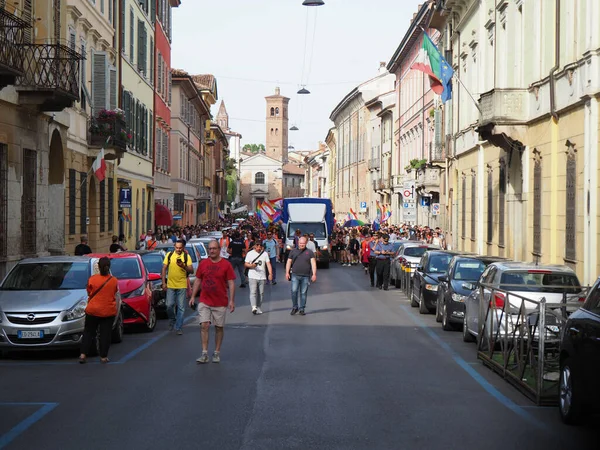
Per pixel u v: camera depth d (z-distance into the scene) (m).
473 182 36.97
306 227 47.41
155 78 48.31
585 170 21.02
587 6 20.77
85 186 30.44
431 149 50.47
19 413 9.67
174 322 18.86
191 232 49.66
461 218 40.22
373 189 84.19
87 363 13.62
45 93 21.84
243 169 182.88
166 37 54.44
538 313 10.48
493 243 32.75
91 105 31.11
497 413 9.77
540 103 25.53
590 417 8.93
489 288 13.55
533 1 26.23
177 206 59.28
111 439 8.41
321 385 11.48
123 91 37.00
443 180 46.31
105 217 34.03
